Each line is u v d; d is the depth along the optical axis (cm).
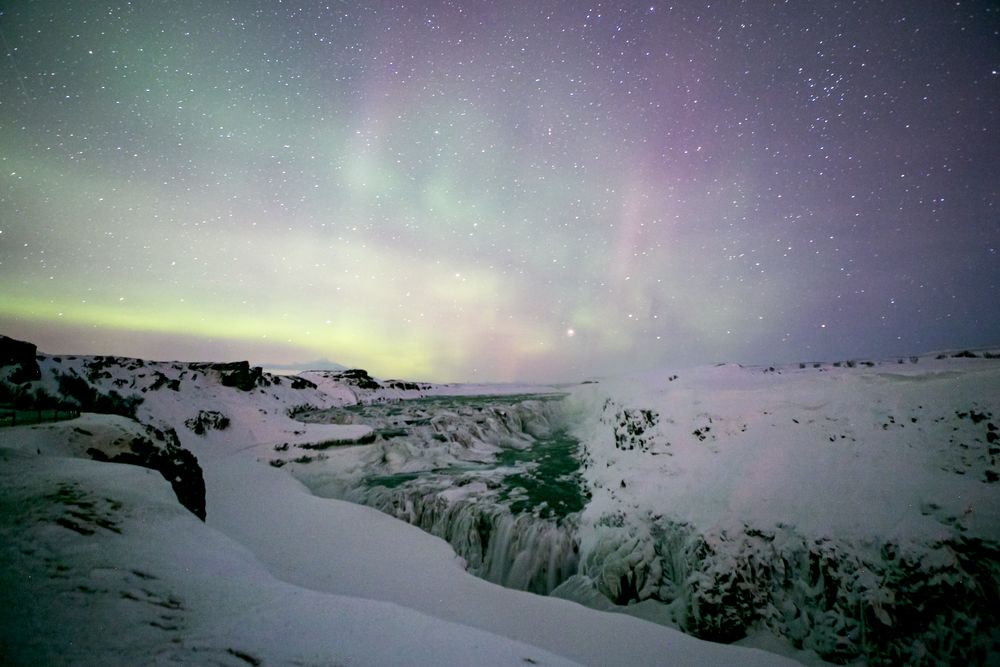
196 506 916
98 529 431
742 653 660
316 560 962
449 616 771
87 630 304
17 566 360
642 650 677
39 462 571
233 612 348
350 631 338
